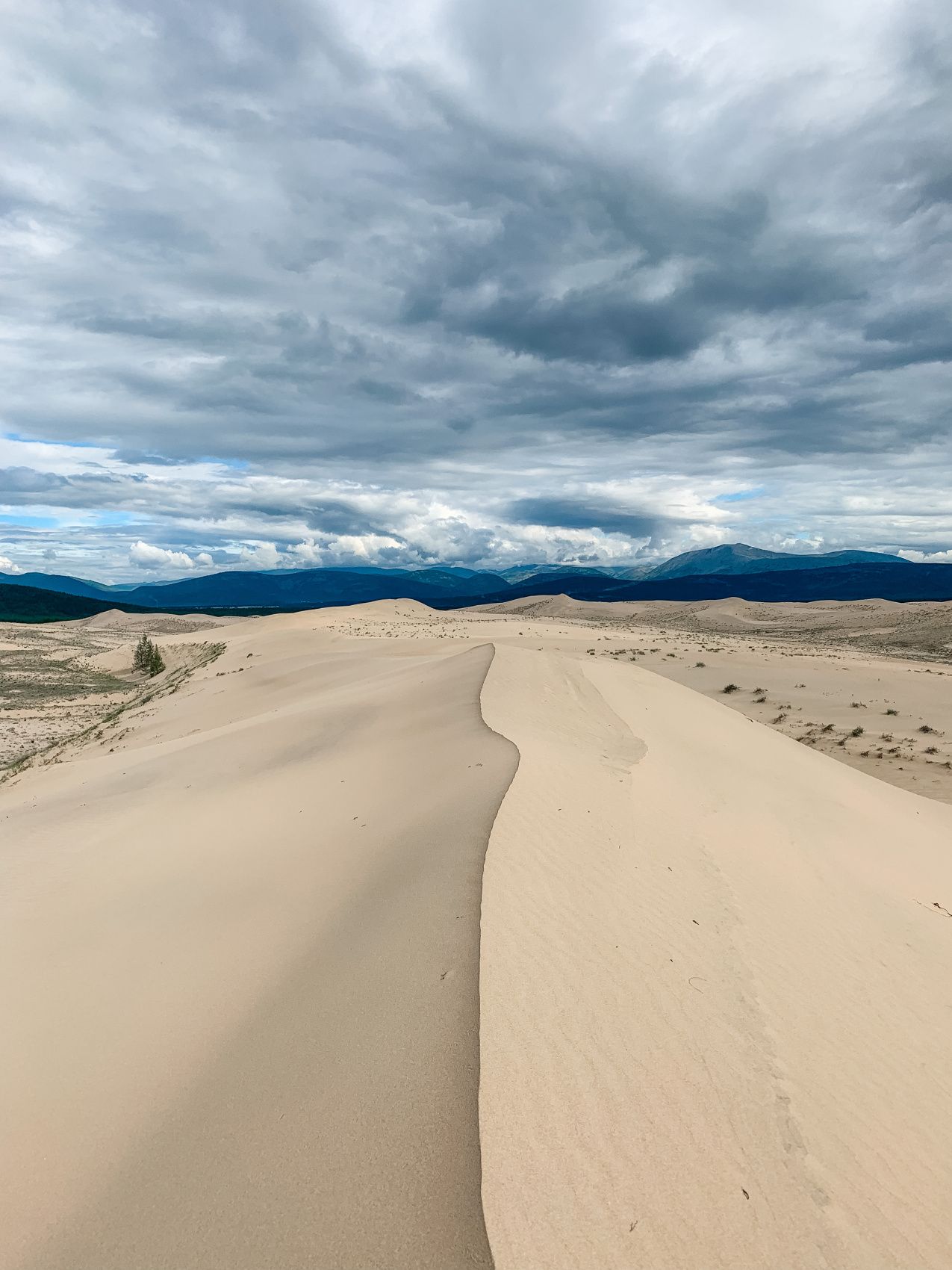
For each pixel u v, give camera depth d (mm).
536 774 11328
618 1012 5273
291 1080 4516
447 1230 3258
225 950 6840
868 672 44875
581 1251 3258
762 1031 5633
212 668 54031
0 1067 5266
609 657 50406
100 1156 4242
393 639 58844
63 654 98875
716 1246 3518
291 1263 3250
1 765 36750
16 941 7785
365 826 10203
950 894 11023
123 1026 5676
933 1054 6184
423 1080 4207
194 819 12734
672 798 12523
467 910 6336
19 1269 3508
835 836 12656
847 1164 4438
